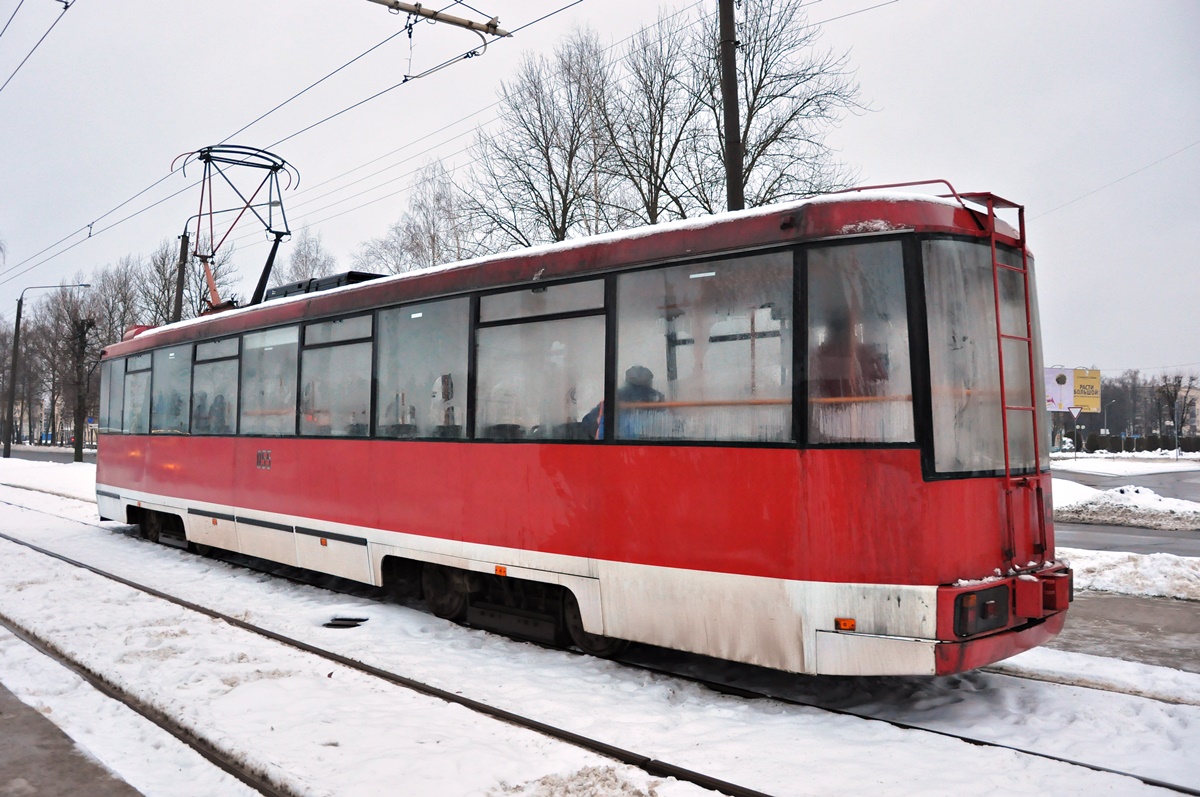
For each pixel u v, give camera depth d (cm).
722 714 511
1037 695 545
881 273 506
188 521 1127
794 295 518
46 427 8819
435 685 570
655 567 571
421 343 768
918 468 487
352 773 412
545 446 646
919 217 509
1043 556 548
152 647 659
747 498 527
